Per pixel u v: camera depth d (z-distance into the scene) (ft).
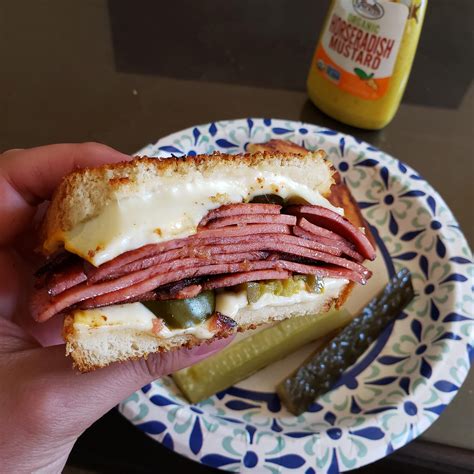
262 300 0.61
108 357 0.56
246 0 1.40
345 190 0.90
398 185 0.97
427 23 1.37
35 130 1.09
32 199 0.73
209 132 1.00
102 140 1.08
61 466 0.61
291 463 0.66
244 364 0.76
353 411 0.75
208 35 1.31
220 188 0.57
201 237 0.55
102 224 0.53
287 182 0.60
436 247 0.89
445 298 0.83
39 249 0.61
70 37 1.28
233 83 1.21
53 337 0.75
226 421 0.71
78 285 0.52
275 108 1.17
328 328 0.82
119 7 1.36
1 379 0.54
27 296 0.75
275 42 1.31
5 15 1.32
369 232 0.88
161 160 0.55
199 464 0.72
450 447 0.71
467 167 1.08
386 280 0.90
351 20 0.98
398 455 0.70
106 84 1.19
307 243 0.60
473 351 0.76
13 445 0.53
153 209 0.54
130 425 0.73
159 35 1.30
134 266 0.53
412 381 0.75
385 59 0.99
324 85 1.10
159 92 1.18
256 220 0.57
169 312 0.56
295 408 0.75
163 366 0.60
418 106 1.19
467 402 0.75
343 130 1.13
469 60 1.29
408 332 0.83
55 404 0.52
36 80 1.18
